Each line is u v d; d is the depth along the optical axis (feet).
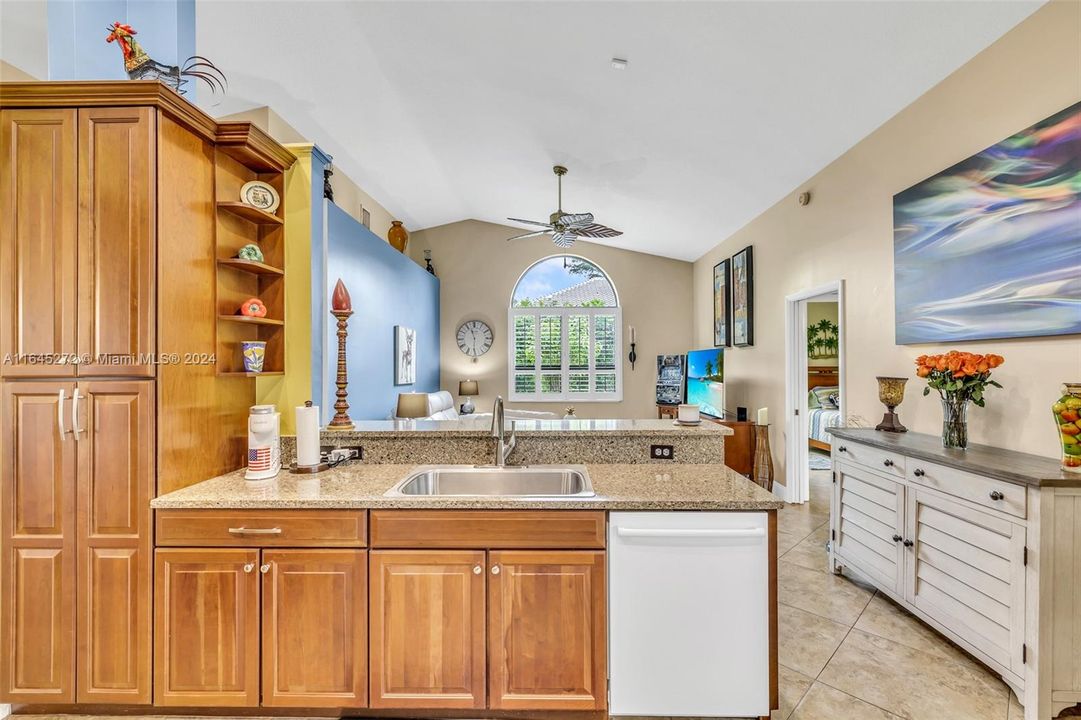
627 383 23.53
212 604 5.42
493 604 5.37
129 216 5.56
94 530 5.51
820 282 12.27
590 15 8.08
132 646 5.46
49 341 5.58
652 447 7.18
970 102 7.75
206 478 6.38
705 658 5.32
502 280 23.82
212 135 6.37
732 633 5.32
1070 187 6.19
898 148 9.41
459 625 5.37
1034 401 6.81
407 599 5.37
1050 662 5.39
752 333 16.49
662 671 5.34
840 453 9.23
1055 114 6.36
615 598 5.34
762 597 5.31
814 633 7.32
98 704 5.59
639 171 14.39
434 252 23.93
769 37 7.87
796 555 10.35
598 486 5.95
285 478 6.41
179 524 5.46
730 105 10.11
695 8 7.54
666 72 9.32
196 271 6.19
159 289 5.60
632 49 8.78
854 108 9.46
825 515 12.96
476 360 23.68
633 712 5.36
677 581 5.33
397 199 19.95
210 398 6.47
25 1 7.50
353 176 17.38
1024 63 6.85
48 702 5.47
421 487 6.68
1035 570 5.44
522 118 12.30
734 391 18.30
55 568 5.52
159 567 5.45
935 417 8.57
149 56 6.88
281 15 8.82
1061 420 5.76
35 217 5.58
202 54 9.96
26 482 5.56
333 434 7.22
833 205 11.66
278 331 7.43
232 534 5.44
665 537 5.30
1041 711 5.40
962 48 7.54
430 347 21.61
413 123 13.10
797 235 13.46
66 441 5.56
